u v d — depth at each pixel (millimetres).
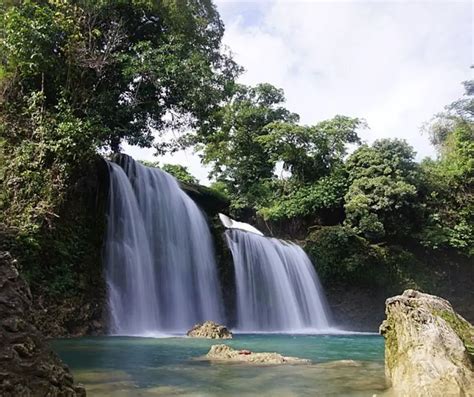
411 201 28797
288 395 6305
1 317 4992
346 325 26453
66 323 15102
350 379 7590
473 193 30156
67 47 17453
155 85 20281
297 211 30625
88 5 19844
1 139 16297
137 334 16578
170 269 20922
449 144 36000
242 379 7336
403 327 7621
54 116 16484
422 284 27844
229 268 23188
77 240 16875
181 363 8922
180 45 20688
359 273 27078
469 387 6074
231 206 33969
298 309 24719
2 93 17188
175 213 22406
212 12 24281
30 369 4871
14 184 15383
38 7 17422
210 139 27594
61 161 15992
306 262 26391
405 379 6641
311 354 11688
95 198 18359
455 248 28938
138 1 20531
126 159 21172
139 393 6137
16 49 16516
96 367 8289
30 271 14438
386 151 30016
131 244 19500
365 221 27594
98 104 19359
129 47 21172
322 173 34344
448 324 7539
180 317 20500
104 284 17281
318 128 34969
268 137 34375
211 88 21281
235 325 22500
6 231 14180
